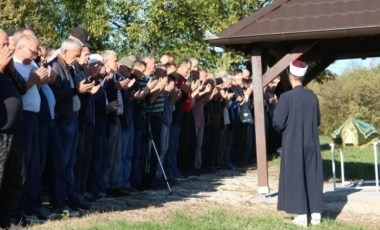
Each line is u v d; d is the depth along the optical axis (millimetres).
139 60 9906
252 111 15422
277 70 10352
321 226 7840
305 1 10281
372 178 13359
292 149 7891
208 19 21500
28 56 6770
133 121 10016
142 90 9938
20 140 6082
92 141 8836
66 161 7938
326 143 22328
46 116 7461
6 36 6059
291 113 7930
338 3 10117
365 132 10297
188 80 11875
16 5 22672
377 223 8320
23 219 7051
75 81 7996
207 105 13242
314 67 12727
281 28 9930
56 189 7762
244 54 11281
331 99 29859
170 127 11422
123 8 22266
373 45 11773
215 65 21422
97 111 8820
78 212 7977
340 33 9664
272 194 10367
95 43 22891
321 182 7957
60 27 24406
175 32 22031
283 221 7992
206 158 13570
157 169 10781
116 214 7859
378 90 29219
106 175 9273
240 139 14977
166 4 21672
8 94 5930
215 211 8406
